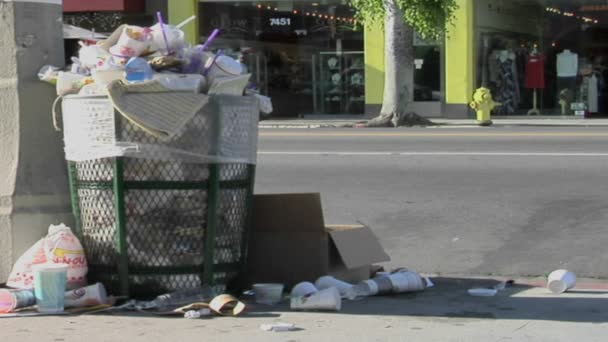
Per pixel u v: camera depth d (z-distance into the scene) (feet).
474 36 99.66
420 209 39.65
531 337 21.22
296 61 105.60
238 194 24.31
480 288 27.12
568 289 26.84
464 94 98.43
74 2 103.30
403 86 87.35
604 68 98.12
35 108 24.80
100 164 23.26
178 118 22.85
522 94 100.73
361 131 79.66
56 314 23.00
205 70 23.79
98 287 23.50
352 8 102.42
